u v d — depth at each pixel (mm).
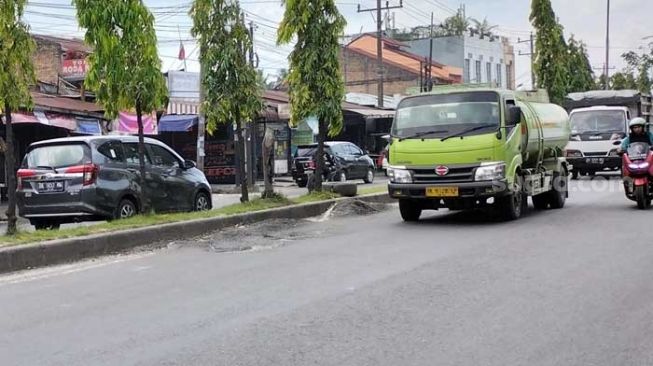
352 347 5438
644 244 9789
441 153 12133
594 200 16594
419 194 12297
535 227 11812
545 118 14547
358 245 10391
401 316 6285
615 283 7410
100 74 11195
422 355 5211
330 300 6930
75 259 9789
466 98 12602
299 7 14820
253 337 5762
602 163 23406
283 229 12445
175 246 10820
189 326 6148
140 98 11430
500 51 62062
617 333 5688
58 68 31641
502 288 7270
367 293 7184
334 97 15164
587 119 24266
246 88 13742
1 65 9852
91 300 7301
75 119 21062
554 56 32969
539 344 5426
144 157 12500
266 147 23828
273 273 8398
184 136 30406
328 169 26562
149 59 11453
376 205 15914
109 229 10672
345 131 37406
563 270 8109
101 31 10969
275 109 29562
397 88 51625
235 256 9820
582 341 5492
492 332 5750
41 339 5895
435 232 11586
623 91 27625
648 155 13836
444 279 7766
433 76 49844
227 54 13453
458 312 6379
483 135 12062
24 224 14781
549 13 33062
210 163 29703
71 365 5203
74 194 11680
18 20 10031
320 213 14688
